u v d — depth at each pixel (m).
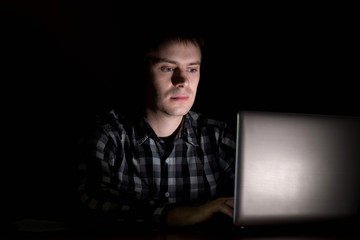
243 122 1.05
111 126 1.62
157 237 1.02
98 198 1.28
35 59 1.88
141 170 1.65
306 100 2.04
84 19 1.94
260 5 2.06
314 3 2.00
